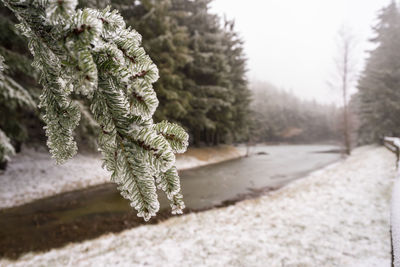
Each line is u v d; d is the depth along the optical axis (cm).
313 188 682
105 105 54
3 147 489
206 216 529
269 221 452
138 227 480
